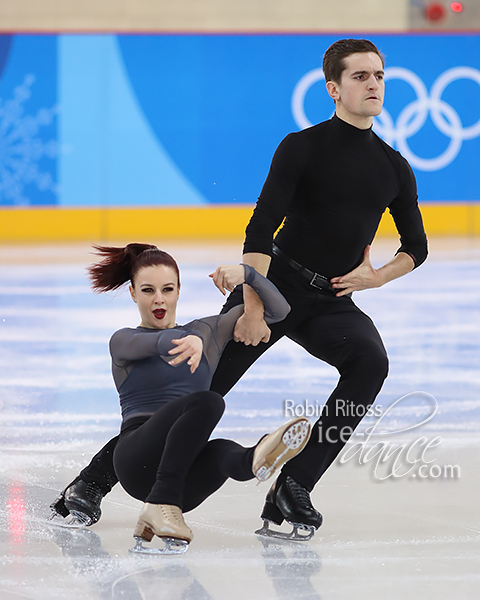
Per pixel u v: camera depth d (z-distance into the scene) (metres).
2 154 42.84
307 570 7.15
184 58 43.91
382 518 8.66
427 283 28.36
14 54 42.81
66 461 10.69
